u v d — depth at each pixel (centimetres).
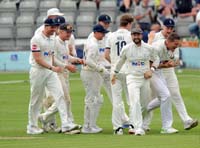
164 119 4259
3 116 5125
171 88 4394
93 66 4347
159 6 8869
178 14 9169
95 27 4394
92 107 4378
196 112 5266
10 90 6719
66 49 4388
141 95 4216
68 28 4347
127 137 3988
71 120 4453
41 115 4309
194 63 8394
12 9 9538
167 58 4306
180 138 3894
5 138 4012
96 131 4375
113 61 4366
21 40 9231
